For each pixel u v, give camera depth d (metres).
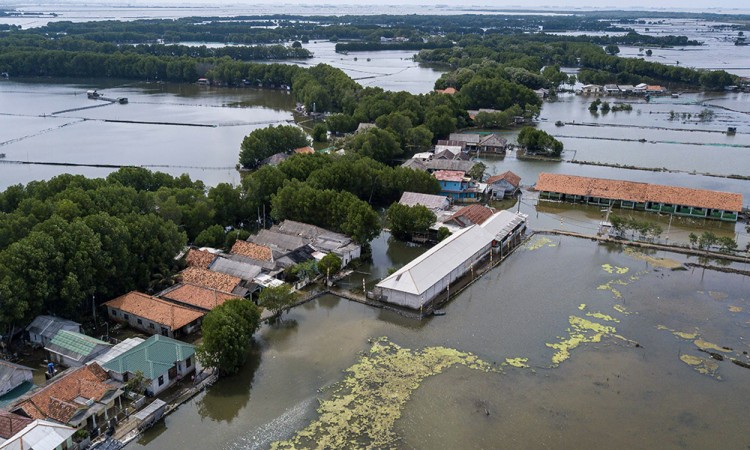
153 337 84.06
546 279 114.44
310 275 111.56
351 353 88.75
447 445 69.56
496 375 83.12
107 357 81.00
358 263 120.62
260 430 72.00
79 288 90.12
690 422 74.12
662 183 175.00
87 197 109.06
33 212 103.31
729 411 76.31
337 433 71.44
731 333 94.88
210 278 104.56
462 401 77.44
